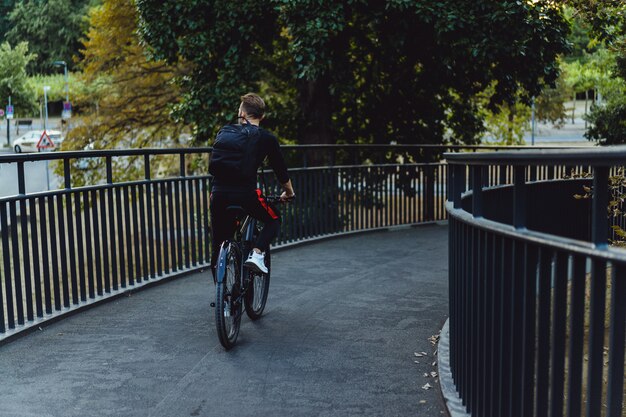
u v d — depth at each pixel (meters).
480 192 3.60
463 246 3.96
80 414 3.98
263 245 5.38
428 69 13.70
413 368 4.79
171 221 7.79
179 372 4.69
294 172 10.05
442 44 12.02
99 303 6.52
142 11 12.98
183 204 8.03
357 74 14.90
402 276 7.95
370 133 15.84
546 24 12.00
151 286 7.32
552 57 12.55
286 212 9.90
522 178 2.93
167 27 12.79
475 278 3.66
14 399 4.20
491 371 3.32
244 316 6.22
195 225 9.07
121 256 6.97
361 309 6.44
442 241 10.58
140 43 13.86
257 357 5.02
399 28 12.01
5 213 5.39
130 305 6.54
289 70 15.52
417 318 6.12
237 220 5.40
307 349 5.22
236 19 12.58
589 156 2.22
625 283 2.18
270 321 6.02
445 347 5.08
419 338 5.52
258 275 5.66
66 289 6.17
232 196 5.18
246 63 13.04
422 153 13.80
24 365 4.82
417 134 15.77
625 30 9.66
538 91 13.20
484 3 11.52
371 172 11.54
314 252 9.59
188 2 12.49
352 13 12.35
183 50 12.88
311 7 11.70
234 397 4.25
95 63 22.77
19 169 5.56
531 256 2.82
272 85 16.58
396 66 14.41
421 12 11.41
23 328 5.52
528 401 2.86
